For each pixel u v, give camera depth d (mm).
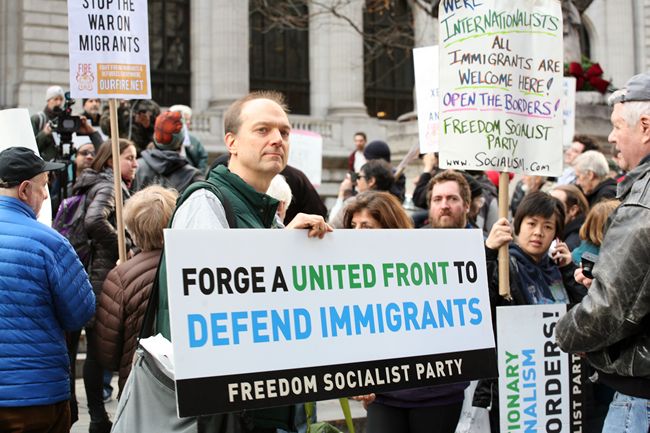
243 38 33281
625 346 4219
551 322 5422
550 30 5602
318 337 4000
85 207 8375
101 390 7492
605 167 9617
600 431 6000
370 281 4172
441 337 4309
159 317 4059
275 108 4176
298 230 4020
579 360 5461
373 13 34812
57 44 30172
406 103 36594
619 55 39312
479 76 5457
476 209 8016
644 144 4496
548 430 5398
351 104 34094
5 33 30219
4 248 5223
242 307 3854
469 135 5453
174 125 9641
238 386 3791
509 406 5316
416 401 5316
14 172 5344
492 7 5461
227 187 4145
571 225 8305
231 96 32719
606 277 4066
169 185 9562
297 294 3982
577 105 16875
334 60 34500
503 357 5324
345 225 5746
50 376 5270
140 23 6988
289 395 3896
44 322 5270
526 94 5555
